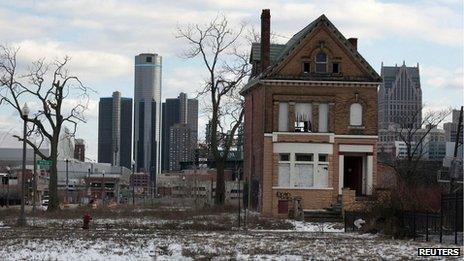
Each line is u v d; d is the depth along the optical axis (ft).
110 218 163.02
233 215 174.19
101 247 88.53
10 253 80.48
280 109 189.16
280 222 153.07
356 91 189.78
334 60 189.37
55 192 211.41
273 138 187.73
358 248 88.69
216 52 231.91
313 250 85.71
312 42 189.37
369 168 188.65
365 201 151.43
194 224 140.26
